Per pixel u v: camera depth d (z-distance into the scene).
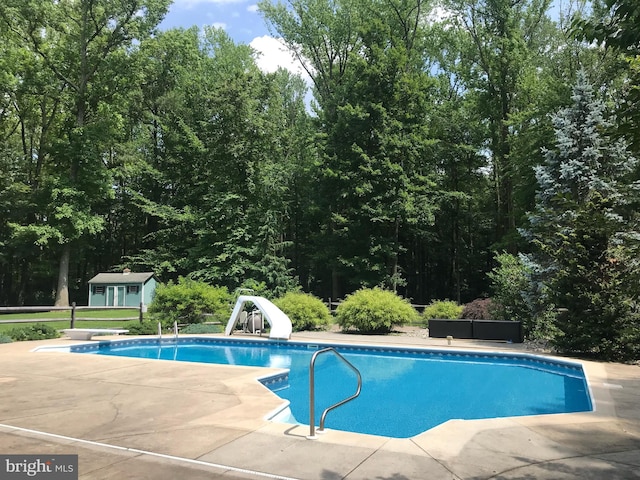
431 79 29.14
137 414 5.86
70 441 4.75
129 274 30.88
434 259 37.19
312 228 36.47
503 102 29.02
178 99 35.00
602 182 14.86
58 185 29.08
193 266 30.06
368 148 28.73
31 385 7.80
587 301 10.99
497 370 11.04
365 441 4.67
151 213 31.81
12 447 4.55
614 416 5.75
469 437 4.82
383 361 12.42
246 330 17.41
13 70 29.02
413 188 27.36
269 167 30.03
